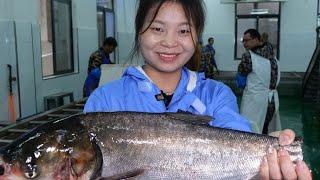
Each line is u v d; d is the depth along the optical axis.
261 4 14.41
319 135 7.58
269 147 1.50
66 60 8.18
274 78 5.52
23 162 1.35
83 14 8.83
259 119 5.50
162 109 1.61
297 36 14.29
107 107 1.62
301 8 14.16
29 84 6.61
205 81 1.74
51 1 7.45
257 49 5.51
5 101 6.03
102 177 1.39
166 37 1.57
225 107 1.65
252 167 1.49
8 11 6.08
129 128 1.44
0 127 3.82
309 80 11.14
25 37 6.48
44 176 1.35
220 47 15.02
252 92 5.48
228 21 14.83
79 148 1.36
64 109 4.30
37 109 6.85
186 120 1.50
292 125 8.55
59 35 7.85
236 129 1.55
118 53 11.13
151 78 1.67
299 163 1.44
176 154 1.45
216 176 1.47
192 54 1.67
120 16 11.30
